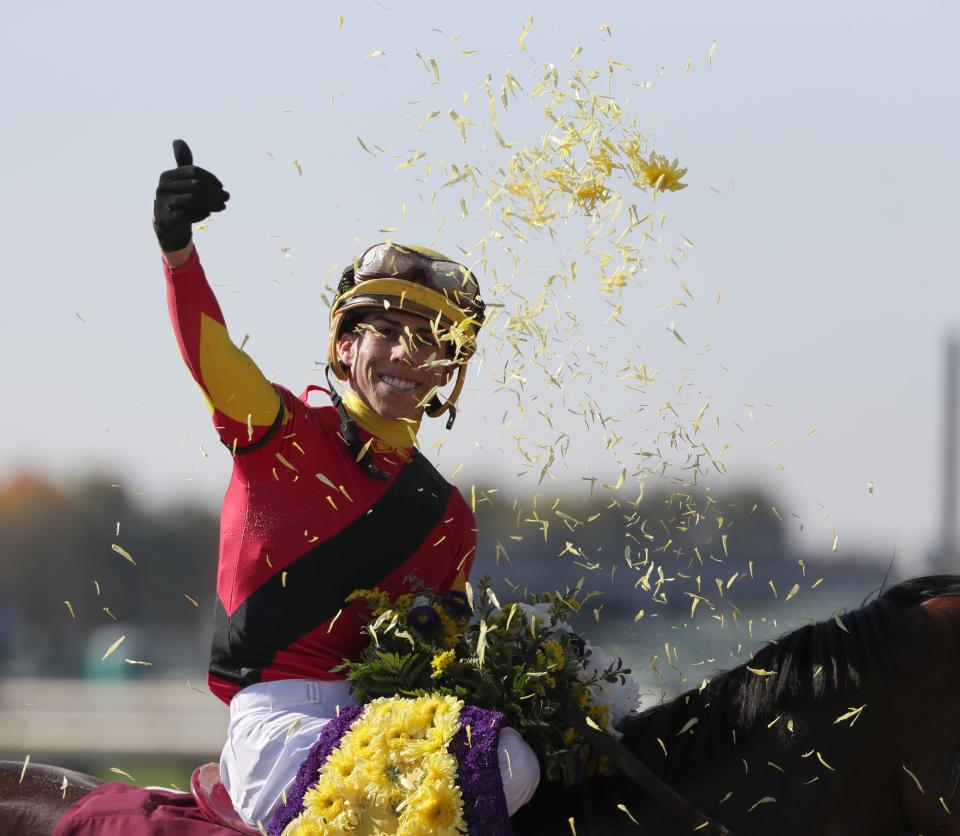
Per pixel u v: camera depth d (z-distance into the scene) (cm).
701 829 888
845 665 898
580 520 1047
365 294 1017
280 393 978
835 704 898
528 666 923
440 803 845
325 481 955
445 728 873
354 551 985
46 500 12656
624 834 911
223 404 935
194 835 908
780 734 905
